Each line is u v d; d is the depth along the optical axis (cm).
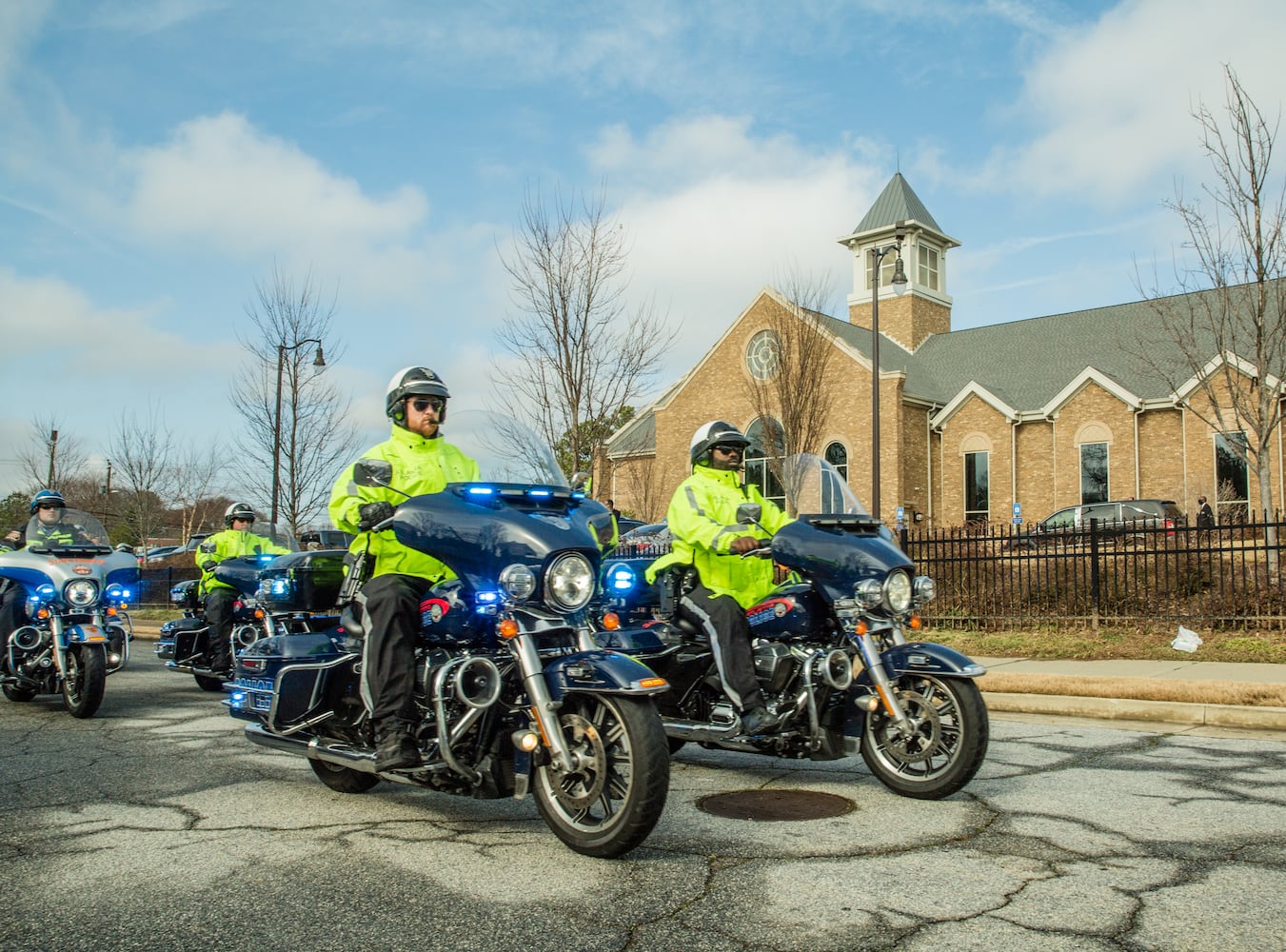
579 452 1750
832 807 556
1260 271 1525
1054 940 361
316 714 554
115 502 4369
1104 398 3147
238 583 1027
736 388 3628
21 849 473
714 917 385
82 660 872
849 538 584
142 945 357
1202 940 360
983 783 614
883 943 358
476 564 466
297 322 2325
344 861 455
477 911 391
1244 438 1739
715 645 587
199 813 541
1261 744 735
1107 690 888
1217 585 1202
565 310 1745
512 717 478
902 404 3378
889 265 4147
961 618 1308
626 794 443
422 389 525
